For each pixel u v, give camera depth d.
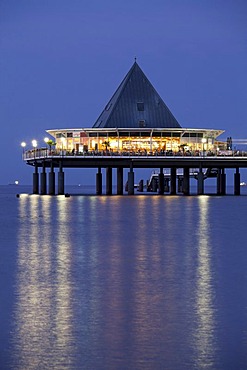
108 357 24.83
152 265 43.97
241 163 136.50
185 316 29.91
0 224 78.06
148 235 64.44
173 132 142.62
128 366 24.03
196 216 89.31
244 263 44.97
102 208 105.81
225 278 39.00
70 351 25.39
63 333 27.39
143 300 33.00
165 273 40.72
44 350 25.50
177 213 94.69
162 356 24.92
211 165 138.62
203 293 34.66
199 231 68.88
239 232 67.88
